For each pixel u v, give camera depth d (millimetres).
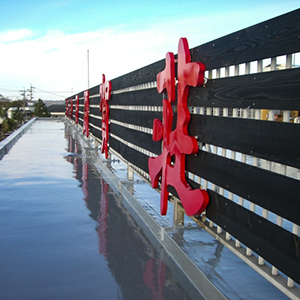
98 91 10484
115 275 3129
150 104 4727
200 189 3012
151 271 3205
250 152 2295
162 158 4047
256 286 2600
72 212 4977
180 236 3557
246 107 2318
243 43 2365
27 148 12438
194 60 3232
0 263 3385
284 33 1960
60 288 2912
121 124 6926
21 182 6945
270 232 2127
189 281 3016
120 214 4879
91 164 9172
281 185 1992
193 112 3350
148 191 5480
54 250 3676
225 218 2699
